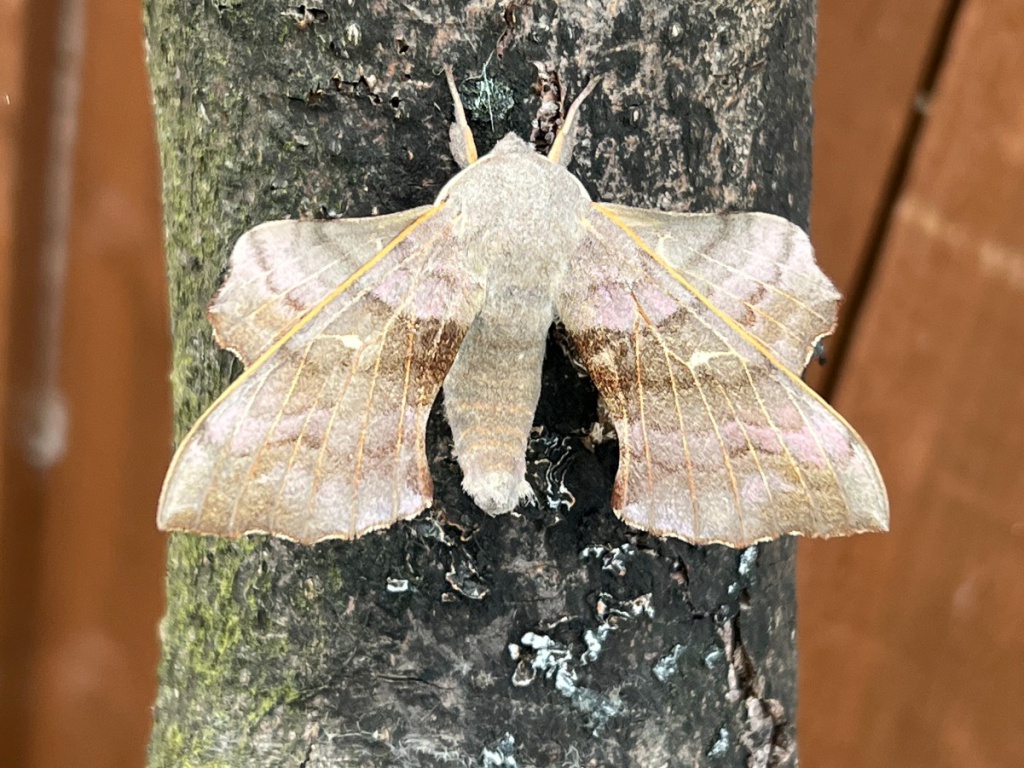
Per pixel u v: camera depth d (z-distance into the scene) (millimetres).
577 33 128
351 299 122
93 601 200
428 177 130
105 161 187
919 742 189
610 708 135
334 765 135
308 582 134
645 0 127
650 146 130
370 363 123
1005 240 174
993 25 170
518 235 126
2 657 197
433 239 125
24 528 195
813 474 122
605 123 130
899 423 184
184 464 114
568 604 135
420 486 125
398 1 126
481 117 129
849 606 190
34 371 191
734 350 125
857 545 188
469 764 135
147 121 186
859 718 193
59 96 183
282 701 136
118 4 182
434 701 135
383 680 135
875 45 177
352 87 127
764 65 132
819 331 128
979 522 181
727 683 139
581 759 135
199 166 132
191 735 140
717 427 126
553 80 129
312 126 128
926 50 175
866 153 180
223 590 137
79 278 190
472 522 134
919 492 185
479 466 123
